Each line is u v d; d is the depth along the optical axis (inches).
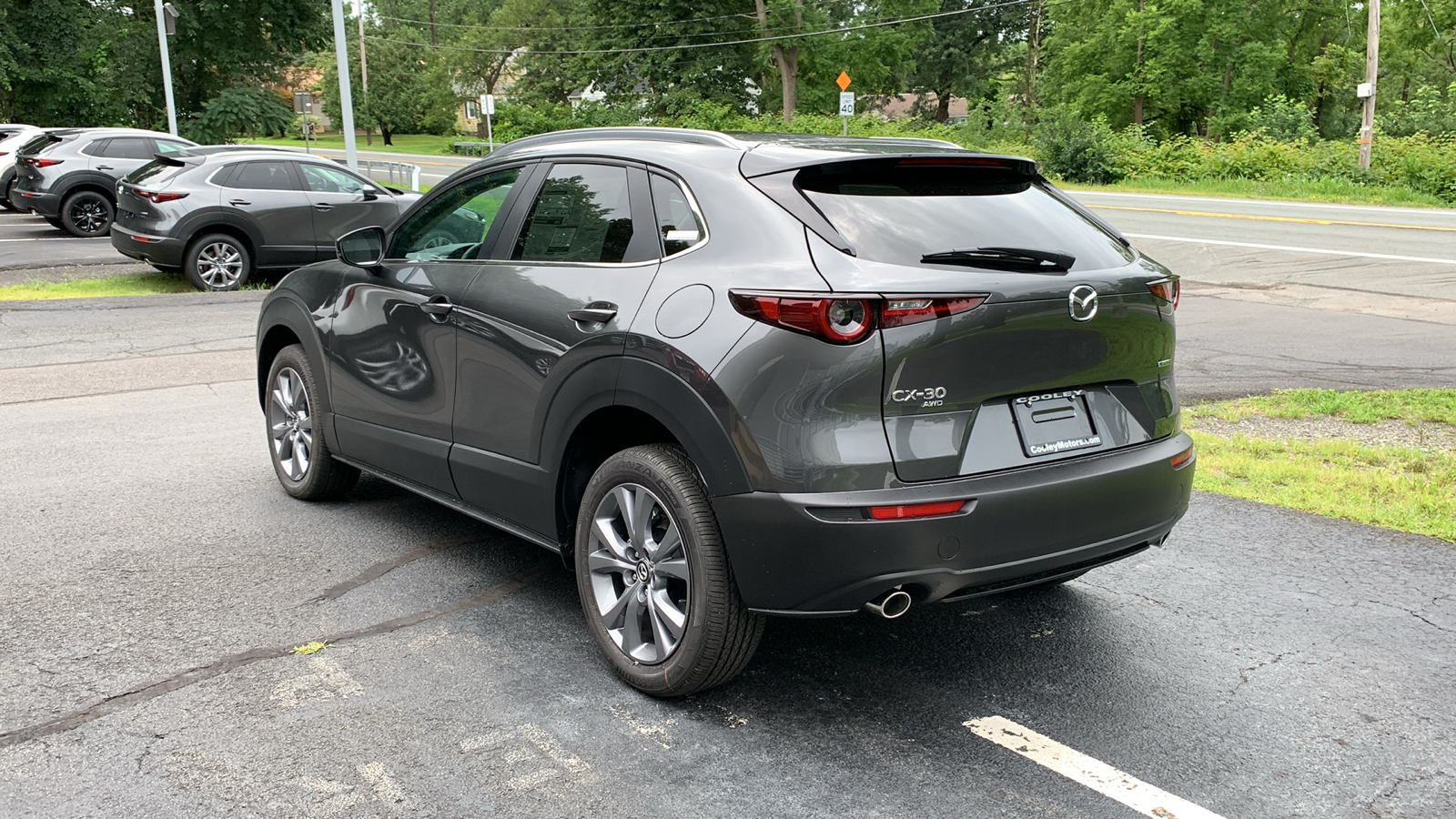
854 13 2401.6
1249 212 915.4
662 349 122.0
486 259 157.4
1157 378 136.8
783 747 120.1
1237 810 108.8
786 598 116.3
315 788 109.7
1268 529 197.3
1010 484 117.3
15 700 127.7
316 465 201.5
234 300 493.4
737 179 127.3
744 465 115.1
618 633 135.6
